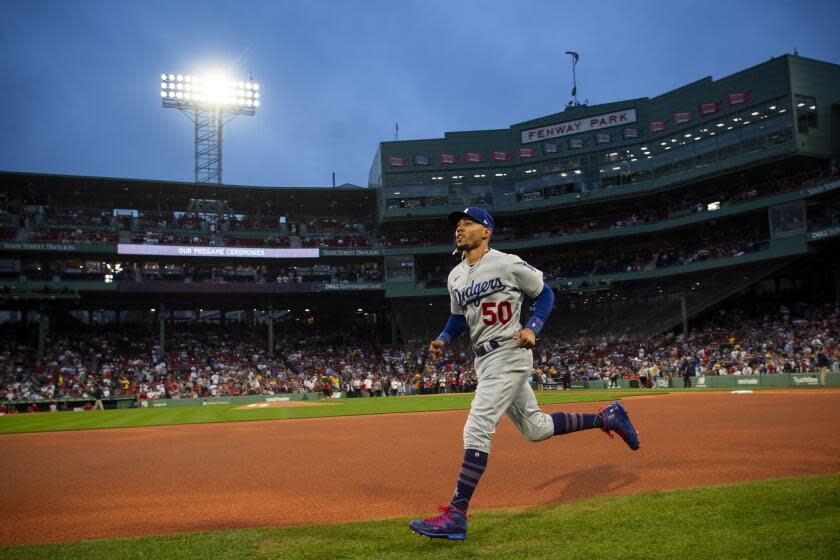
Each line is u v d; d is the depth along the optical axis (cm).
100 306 5347
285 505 549
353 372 4944
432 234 5750
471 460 413
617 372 4216
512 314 445
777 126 4388
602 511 440
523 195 5578
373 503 546
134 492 639
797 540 347
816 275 4647
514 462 732
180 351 4916
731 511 418
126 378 4331
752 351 3803
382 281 5500
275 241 5447
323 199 5853
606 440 916
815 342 3538
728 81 4712
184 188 5344
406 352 5256
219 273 5147
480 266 452
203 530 468
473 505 512
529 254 5766
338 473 726
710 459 702
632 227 5078
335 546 382
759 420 1180
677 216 5047
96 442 1309
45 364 4356
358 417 1920
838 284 4259
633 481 587
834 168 4147
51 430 1736
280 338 5497
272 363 4981
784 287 4772
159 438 1359
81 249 4659
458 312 482
